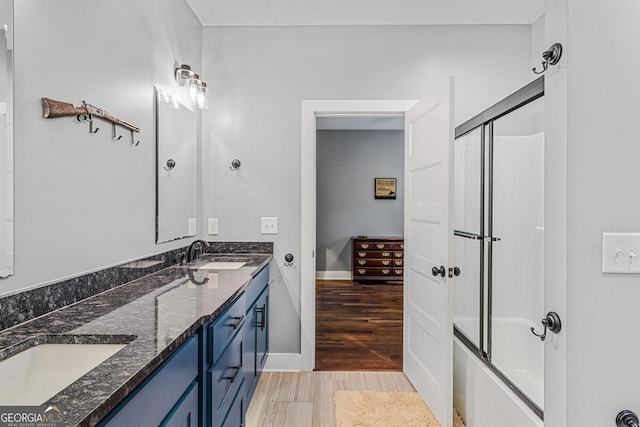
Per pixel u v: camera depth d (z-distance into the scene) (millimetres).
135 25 1951
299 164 2951
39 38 1294
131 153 1912
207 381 1359
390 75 2930
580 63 1171
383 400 2480
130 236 1901
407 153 2861
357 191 6637
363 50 2939
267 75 2945
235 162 2943
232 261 2592
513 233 2203
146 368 883
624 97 1175
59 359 1077
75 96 1479
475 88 2928
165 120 2299
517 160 2191
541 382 1838
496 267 2176
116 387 772
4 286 1157
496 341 2129
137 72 1974
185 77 2465
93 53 1597
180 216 2525
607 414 1176
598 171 1175
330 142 6613
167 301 1478
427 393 2400
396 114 2988
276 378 2826
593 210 1176
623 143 1174
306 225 2943
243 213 2961
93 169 1600
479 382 2041
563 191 1197
